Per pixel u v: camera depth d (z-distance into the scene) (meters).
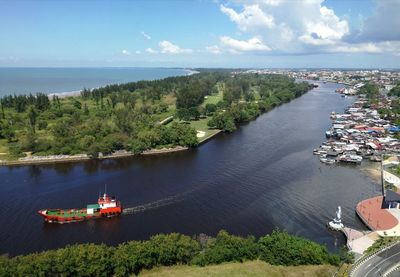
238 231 137.62
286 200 166.00
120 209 150.38
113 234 136.00
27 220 146.00
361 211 151.88
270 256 106.69
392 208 155.38
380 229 135.00
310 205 160.75
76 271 93.50
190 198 167.50
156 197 168.88
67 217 144.75
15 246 127.00
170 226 141.50
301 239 114.94
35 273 89.75
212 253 107.25
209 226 141.50
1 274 87.75
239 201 164.25
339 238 132.62
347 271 99.88
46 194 172.50
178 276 95.44
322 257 106.06
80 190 177.88
